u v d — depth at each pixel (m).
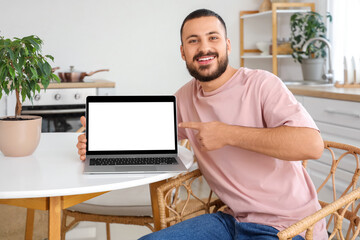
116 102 1.72
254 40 4.34
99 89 3.62
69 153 1.79
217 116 1.64
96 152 1.68
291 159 1.43
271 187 1.55
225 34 1.65
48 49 3.90
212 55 1.61
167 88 4.21
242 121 1.59
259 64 4.38
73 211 2.07
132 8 4.05
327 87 3.19
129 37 4.07
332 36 3.68
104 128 1.70
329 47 3.38
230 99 1.62
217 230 1.61
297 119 1.42
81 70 3.99
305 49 3.44
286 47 3.88
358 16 3.38
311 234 1.23
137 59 4.11
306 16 3.57
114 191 2.10
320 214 1.24
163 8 4.11
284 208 1.54
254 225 1.53
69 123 3.57
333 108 2.81
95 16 3.97
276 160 1.56
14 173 1.49
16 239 2.70
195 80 1.80
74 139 2.10
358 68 3.13
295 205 1.54
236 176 1.60
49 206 1.38
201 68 1.62
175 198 1.75
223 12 4.24
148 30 4.10
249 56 4.09
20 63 1.59
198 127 1.48
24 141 1.70
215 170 1.66
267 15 4.27
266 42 4.12
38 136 1.76
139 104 1.72
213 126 1.48
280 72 4.39
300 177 1.58
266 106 1.54
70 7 3.91
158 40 4.13
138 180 1.42
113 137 1.70
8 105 3.42
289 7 3.94
